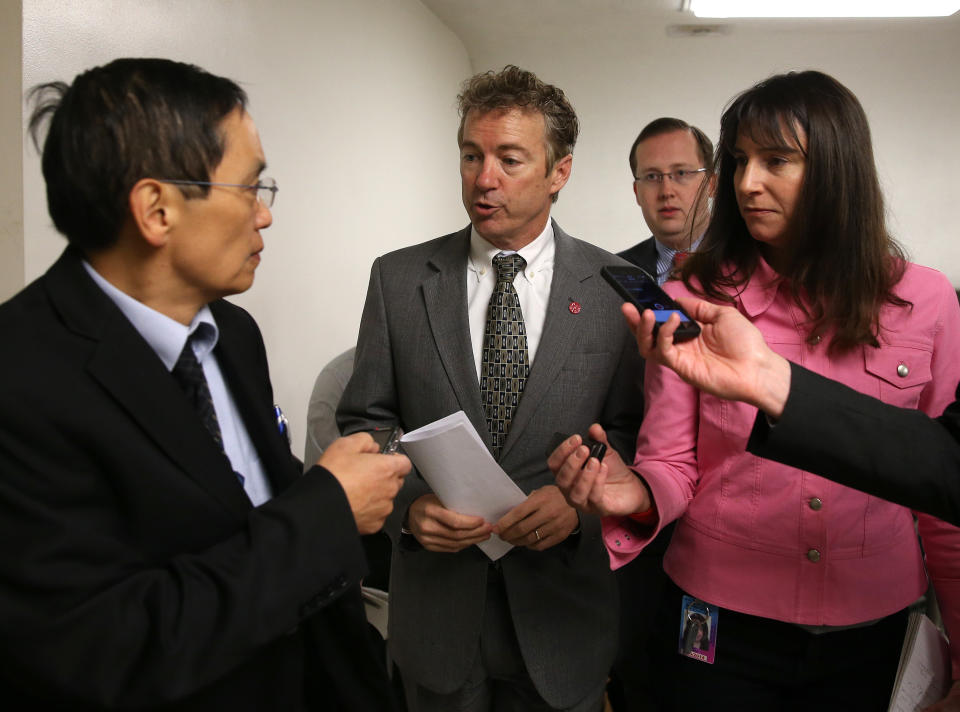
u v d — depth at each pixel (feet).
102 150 2.49
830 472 2.73
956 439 2.77
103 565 2.37
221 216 2.67
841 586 3.64
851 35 13.70
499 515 4.06
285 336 8.29
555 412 4.48
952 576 3.74
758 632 3.78
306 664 3.32
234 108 2.71
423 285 4.79
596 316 4.63
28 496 2.28
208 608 2.39
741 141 3.70
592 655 4.58
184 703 2.66
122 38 5.80
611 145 14.80
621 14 12.68
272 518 2.62
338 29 9.25
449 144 13.70
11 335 2.44
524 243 4.74
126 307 2.73
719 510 3.82
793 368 2.73
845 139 3.46
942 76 13.57
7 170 5.10
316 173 8.82
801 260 3.66
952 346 3.76
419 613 4.63
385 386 4.87
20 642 2.19
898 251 3.80
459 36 14.01
